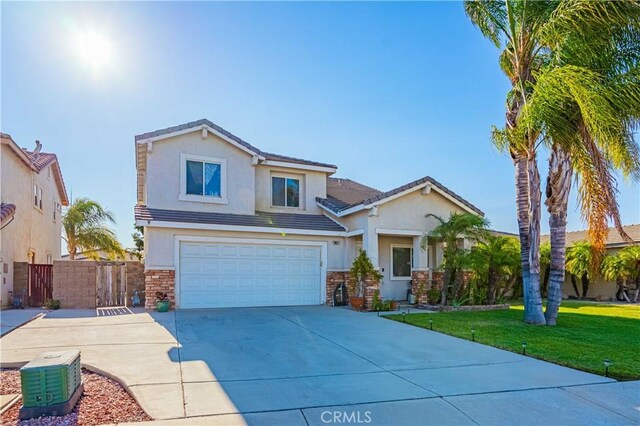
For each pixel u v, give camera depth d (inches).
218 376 271.4
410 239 832.9
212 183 710.5
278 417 204.8
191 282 630.5
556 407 223.9
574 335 432.1
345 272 735.7
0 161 657.6
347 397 234.7
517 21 497.7
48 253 981.8
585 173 443.8
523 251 532.7
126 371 278.8
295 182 810.8
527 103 453.1
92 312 585.3
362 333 435.8
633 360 323.3
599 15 397.7
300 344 375.9
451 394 241.6
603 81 411.2
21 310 618.8
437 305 690.2
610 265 868.0
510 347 368.8
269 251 684.7
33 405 204.1
